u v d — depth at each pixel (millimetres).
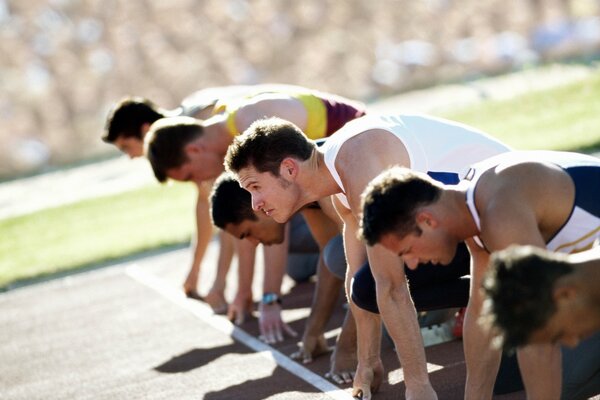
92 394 10219
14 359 11961
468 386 7484
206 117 12133
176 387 10016
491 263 5688
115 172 26516
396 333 7758
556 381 6535
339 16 32281
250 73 31328
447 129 8344
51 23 30062
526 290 5512
